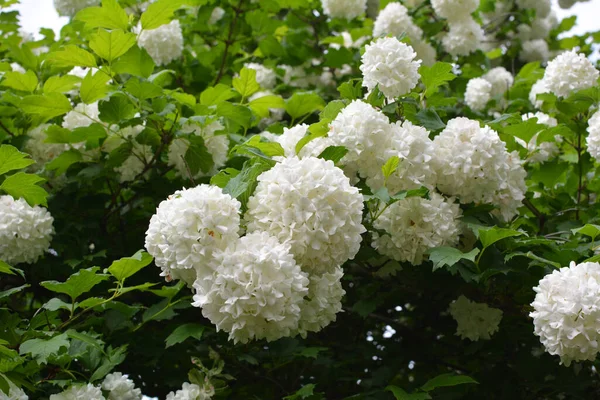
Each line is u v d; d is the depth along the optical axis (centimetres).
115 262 111
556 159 137
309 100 136
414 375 137
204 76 155
